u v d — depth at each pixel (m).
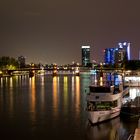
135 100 141.25
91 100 121.94
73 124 120.62
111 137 103.81
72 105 166.00
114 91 129.12
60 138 104.38
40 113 144.00
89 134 107.50
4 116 138.88
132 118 122.06
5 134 109.94
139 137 73.88
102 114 117.56
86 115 136.75
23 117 135.88
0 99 199.25
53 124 121.81
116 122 118.50
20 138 105.44
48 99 194.75
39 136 107.19
